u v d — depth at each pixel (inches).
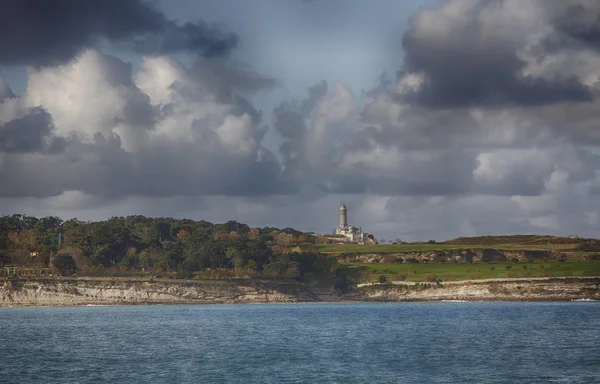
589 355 4084.6
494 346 4566.9
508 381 3245.6
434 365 3732.8
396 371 3543.3
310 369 3614.7
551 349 4382.4
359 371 3548.2
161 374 3486.7
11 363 3890.3
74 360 3998.5
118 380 3331.7
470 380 3277.6
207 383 3240.7
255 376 3412.9
